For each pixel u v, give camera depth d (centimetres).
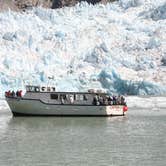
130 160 8488
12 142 10256
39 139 10662
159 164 8188
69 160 8500
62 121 13788
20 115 14800
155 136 10962
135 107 17850
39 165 8144
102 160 8494
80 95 14838
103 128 12344
